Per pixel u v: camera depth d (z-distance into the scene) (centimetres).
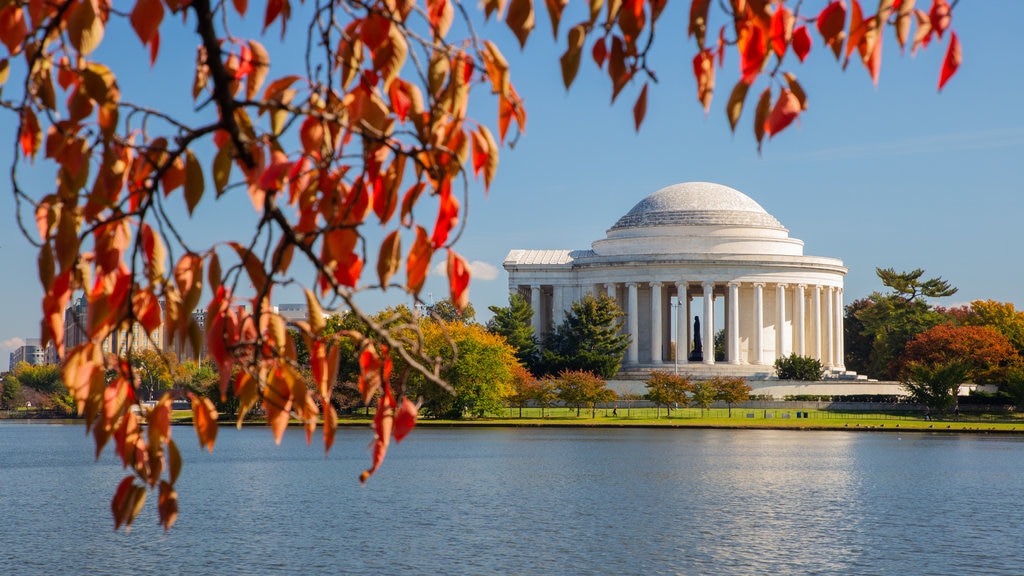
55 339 809
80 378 815
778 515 5425
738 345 18975
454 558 4216
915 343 17225
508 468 7888
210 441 863
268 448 10612
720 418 15488
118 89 775
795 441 11094
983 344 16725
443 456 8994
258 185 758
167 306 838
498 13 786
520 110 861
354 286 834
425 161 850
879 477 7300
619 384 17950
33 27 755
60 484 7000
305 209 834
